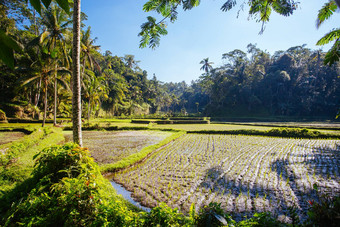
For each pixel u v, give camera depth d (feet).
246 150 38.22
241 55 174.70
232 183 21.13
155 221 7.68
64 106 106.22
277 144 44.93
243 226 7.21
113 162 28.58
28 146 30.04
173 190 19.43
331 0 7.93
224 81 180.14
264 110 178.70
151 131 72.95
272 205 16.26
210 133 68.03
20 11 59.67
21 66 71.82
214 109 183.62
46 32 55.57
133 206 13.74
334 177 22.71
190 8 8.79
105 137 55.98
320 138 54.24
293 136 57.52
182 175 23.73
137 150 37.24
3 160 19.57
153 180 22.12
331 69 158.20
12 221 8.45
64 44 60.80
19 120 79.61
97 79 86.48
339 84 156.76
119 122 112.57
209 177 23.03
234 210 15.53
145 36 9.82
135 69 254.47
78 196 8.61
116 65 195.11
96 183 10.38
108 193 11.71
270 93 177.37
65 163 11.36
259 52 175.52
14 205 9.23
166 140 46.62
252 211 15.39
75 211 8.05
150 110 245.65
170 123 121.29
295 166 27.25
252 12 8.71
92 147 40.24
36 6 2.75
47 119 87.71
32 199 9.14
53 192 10.04
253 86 179.22
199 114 192.24
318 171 24.97
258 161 29.99
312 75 169.17
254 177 22.89
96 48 78.95
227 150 38.37
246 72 178.19
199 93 276.00
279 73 167.84
